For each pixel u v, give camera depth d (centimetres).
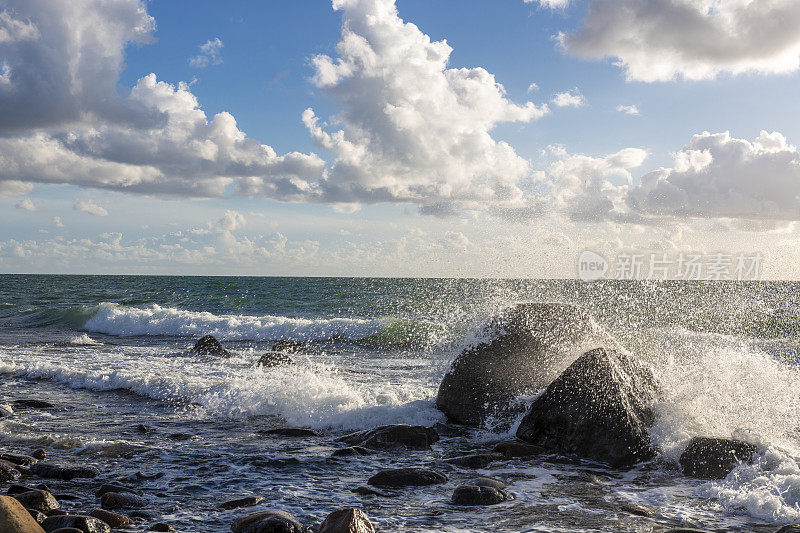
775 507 430
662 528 394
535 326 798
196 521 402
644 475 541
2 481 492
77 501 445
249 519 379
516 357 778
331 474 532
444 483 504
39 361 1276
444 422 759
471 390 763
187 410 838
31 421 765
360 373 1149
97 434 694
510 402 737
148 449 618
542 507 440
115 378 1040
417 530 386
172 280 9119
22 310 2941
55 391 989
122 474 524
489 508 437
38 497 419
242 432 712
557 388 646
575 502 454
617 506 445
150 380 997
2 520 337
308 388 886
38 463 536
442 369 1084
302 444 648
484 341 802
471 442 670
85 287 5850
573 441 605
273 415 809
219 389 925
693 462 544
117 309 2419
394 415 772
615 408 599
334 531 346
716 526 401
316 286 5791
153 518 407
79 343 1722
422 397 880
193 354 1430
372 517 413
